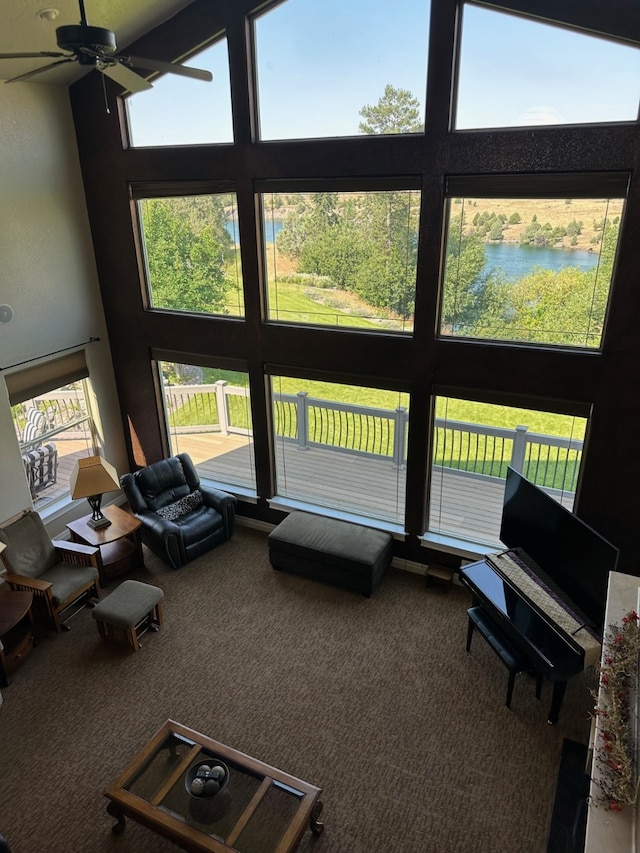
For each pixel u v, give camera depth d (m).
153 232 5.57
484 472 4.91
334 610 4.90
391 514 5.49
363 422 5.30
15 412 5.33
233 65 4.61
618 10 3.46
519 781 3.46
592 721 3.18
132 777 3.10
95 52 2.61
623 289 3.86
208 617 4.85
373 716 3.90
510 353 4.36
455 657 4.39
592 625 3.68
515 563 4.27
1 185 4.89
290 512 5.83
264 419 5.67
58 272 5.49
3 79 4.76
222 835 2.81
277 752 3.66
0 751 3.71
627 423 4.12
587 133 3.70
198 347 5.71
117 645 4.56
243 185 4.93
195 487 6.00
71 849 3.15
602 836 2.17
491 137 3.96
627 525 4.36
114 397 6.34
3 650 4.18
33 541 4.77
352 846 3.13
